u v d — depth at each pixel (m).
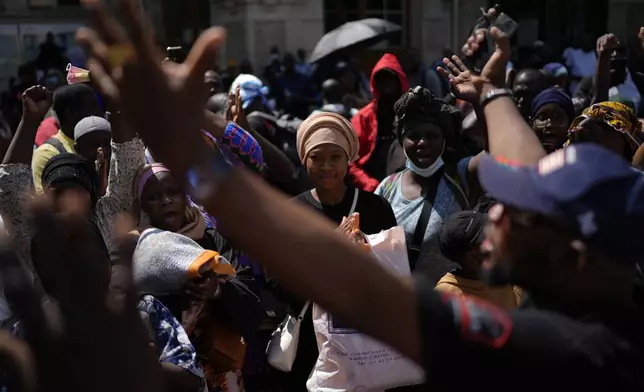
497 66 2.19
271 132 5.90
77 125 4.23
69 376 1.44
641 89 8.08
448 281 3.23
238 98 4.74
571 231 1.32
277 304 3.93
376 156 5.29
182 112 1.13
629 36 16.05
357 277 1.23
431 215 3.94
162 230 3.09
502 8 17.12
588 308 1.35
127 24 1.10
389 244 3.20
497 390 1.28
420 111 4.00
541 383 1.28
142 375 1.45
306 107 13.25
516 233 1.38
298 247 1.20
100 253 1.51
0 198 3.31
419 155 3.98
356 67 13.16
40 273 1.50
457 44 16.75
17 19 15.72
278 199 1.22
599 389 1.28
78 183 3.11
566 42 17.31
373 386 3.09
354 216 3.31
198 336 3.11
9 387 1.54
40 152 4.45
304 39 17.06
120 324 1.46
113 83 1.12
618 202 1.30
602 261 1.32
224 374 3.25
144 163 3.46
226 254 3.43
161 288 2.84
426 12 17.06
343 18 17.30
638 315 1.35
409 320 1.26
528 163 1.75
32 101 3.44
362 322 1.25
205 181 1.16
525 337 1.28
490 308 1.33
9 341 1.55
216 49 1.14
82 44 1.10
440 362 1.27
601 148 1.36
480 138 5.29
